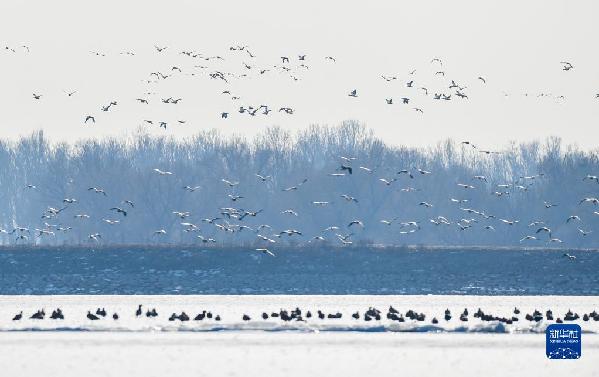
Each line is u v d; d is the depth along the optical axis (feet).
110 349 316.60
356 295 456.86
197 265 477.77
